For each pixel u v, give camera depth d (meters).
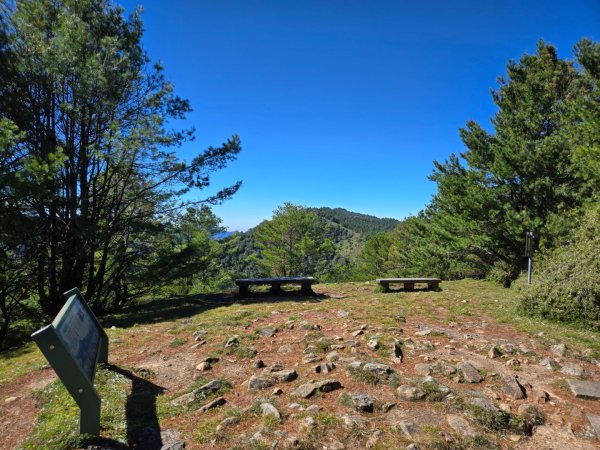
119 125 10.08
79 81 8.85
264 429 3.09
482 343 5.47
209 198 11.91
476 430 3.13
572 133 10.27
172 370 4.52
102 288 12.65
